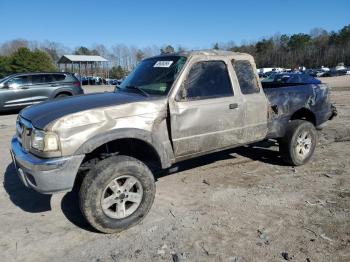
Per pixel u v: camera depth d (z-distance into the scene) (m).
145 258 3.47
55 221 4.28
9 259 3.52
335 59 107.81
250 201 4.70
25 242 3.82
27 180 3.83
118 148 4.42
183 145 4.51
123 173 3.86
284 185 5.25
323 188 5.11
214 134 4.78
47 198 4.93
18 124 4.41
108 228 3.87
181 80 4.48
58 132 3.63
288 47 120.94
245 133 5.18
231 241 3.73
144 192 4.05
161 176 5.63
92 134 3.78
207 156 6.67
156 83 4.66
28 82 14.04
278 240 3.74
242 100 5.04
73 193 5.09
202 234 3.89
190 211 4.44
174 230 3.98
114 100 4.20
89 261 3.46
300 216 4.26
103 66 60.00
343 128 9.36
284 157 6.02
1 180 5.70
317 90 6.30
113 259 3.47
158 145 4.23
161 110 4.28
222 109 4.79
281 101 5.68
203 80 4.70
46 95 14.36
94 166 3.79
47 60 57.91
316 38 124.25
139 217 4.05
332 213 4.32
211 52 4.88
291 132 5.84
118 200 3.90
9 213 4.50
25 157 3.82
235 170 5.93
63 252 3.62
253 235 3.84
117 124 3.95
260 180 5.46
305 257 3.44
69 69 58.81
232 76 4.99
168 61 4.81
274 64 116.00
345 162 6.29
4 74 56.34
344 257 3.44
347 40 111.00
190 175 5.71
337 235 3.82
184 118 4.44
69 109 3.90
